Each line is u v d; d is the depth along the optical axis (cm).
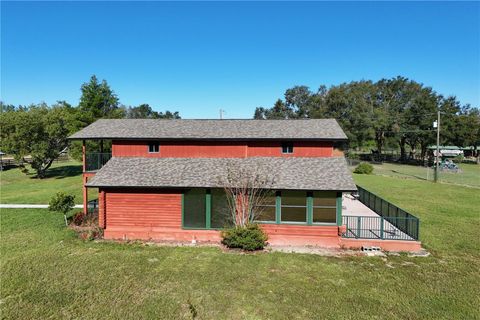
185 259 1328
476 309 948
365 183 3678
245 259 1334
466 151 8388
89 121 3778
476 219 2031
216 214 1606
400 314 919
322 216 1549
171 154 1878
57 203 1809
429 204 2500
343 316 907
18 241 1541
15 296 1012
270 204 1566
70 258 1329
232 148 1853
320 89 8100
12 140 3809
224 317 902
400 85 7075
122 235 1627
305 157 1827
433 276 1177
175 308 945
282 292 1046
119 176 1662
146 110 14150
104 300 990
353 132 6128
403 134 6331
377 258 1358
